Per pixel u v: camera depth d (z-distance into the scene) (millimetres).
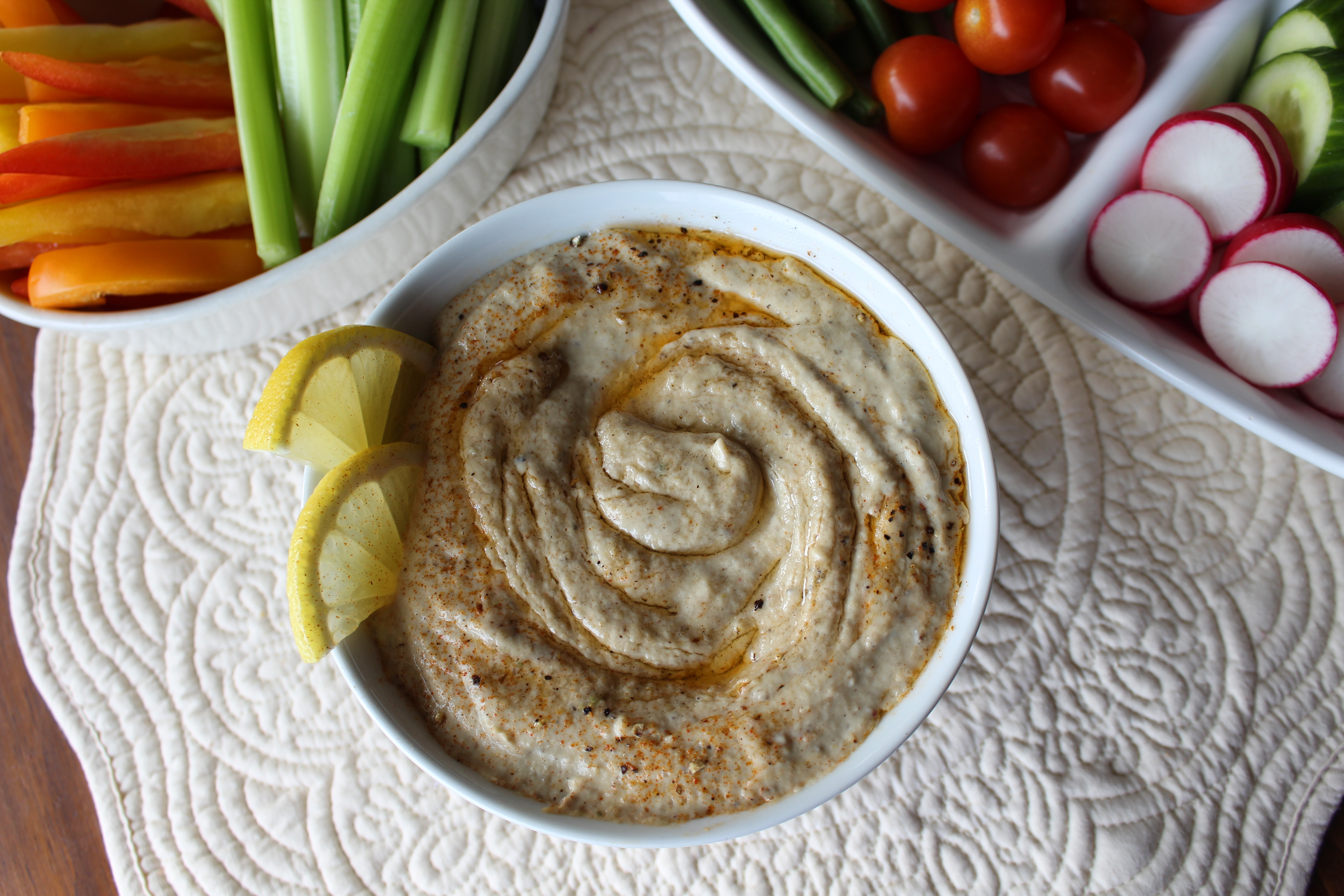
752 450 320
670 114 385
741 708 302
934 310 369
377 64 354
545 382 323
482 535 314
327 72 367
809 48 358
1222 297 346
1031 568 355
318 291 364
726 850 347
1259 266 338
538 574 313
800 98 350
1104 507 360
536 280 328
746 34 365
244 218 375
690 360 326
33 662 365
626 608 312
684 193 322
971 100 363
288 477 373
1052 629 353
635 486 318
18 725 367
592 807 299
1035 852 343
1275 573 356
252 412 377
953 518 310
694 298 330
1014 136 359
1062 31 359
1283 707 349
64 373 383
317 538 290
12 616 369
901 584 306
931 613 305
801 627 306
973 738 348
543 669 306
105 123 363
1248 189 344
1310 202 355
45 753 365
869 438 313
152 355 382
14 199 359
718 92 385
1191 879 340
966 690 350
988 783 346
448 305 332
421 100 365
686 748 299
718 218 326
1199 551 357
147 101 370
